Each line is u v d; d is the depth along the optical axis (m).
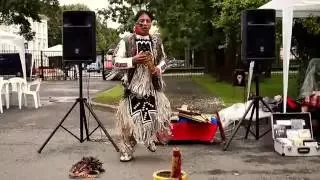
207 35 24.47
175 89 20.23
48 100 16.78
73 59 8.17
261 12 8.20
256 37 8.20
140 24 7.07
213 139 8.65
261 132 9.41
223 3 16.80
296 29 14.58
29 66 26.91
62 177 6.48
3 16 29.19
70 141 8.90
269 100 9.73
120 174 6.57
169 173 4.40
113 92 18.98
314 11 10.57
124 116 7.04
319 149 7.62
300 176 6.47
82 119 8.73
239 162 7.24
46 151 8.07
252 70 10.30
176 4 20.62
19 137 9.43
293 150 7.57
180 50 30.41
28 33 30.61
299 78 14.64
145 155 7.69
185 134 8.55
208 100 15.28
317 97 8.73
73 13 8.13
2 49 26.58
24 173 6.70
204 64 37.16
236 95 16.81
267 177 6.42
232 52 23.25
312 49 14.77
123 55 6.98
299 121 8.02
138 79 6.97
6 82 13.84
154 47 7.14
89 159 6.90
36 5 29.06
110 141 8.26
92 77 33.75
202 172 6.68
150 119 6.98
